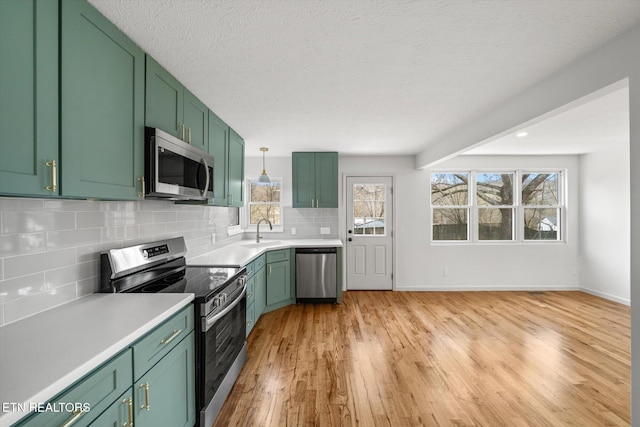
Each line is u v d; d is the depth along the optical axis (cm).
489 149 475
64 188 120
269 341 315
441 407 210
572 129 360
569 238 518
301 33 160
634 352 152
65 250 157
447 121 314
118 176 153
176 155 198
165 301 160
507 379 245
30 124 106
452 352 290
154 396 135
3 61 96
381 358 278
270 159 501
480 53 181
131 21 148
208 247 348
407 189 518
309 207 467
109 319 134
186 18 146
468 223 529
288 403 213
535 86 227
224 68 198
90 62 134
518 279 520
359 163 516
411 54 182
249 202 503
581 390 230
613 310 417
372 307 429
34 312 140
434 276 520
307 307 428
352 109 279
